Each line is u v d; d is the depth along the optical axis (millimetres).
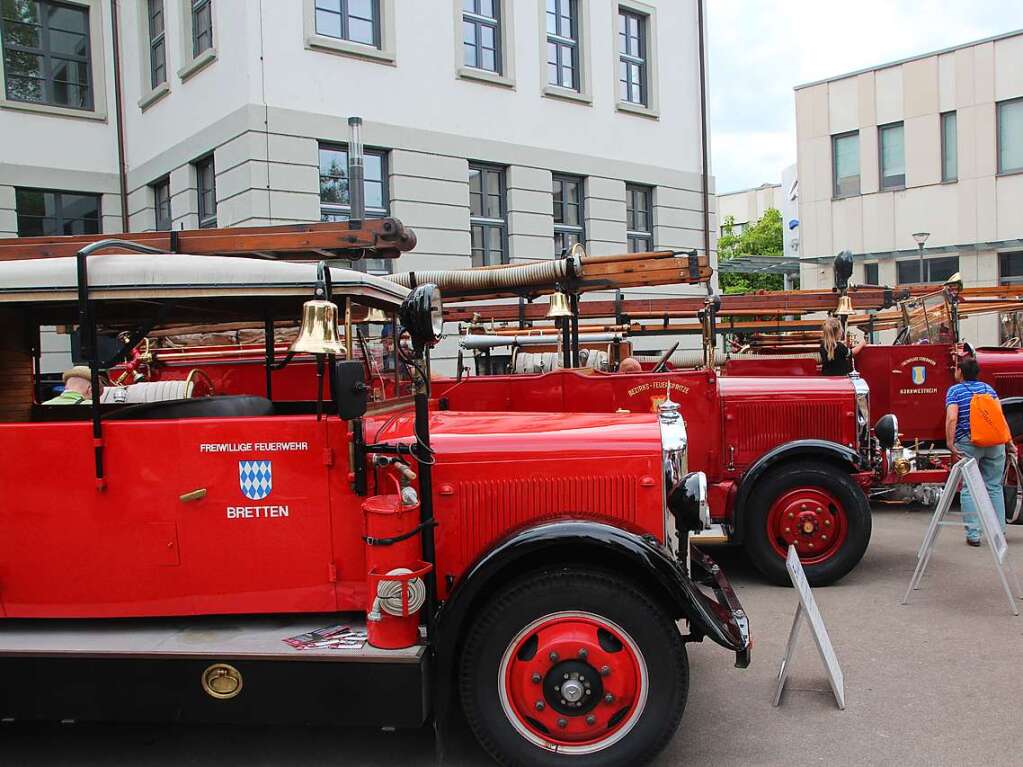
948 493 5883
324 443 3596
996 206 24453
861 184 27266
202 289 3535
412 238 4566
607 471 3785
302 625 3650
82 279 3469
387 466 3561
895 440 6727
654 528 3793
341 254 4637
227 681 3359
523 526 3537
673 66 18750
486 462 3781
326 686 3326
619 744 3402
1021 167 24094
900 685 4453
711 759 3693
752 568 7113
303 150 13305
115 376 8062
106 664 3389
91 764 3805
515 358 10922
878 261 26969
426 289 3434
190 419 3648
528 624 3420
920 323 10383
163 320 4344
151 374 8016
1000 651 4898
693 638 3805
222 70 13375
